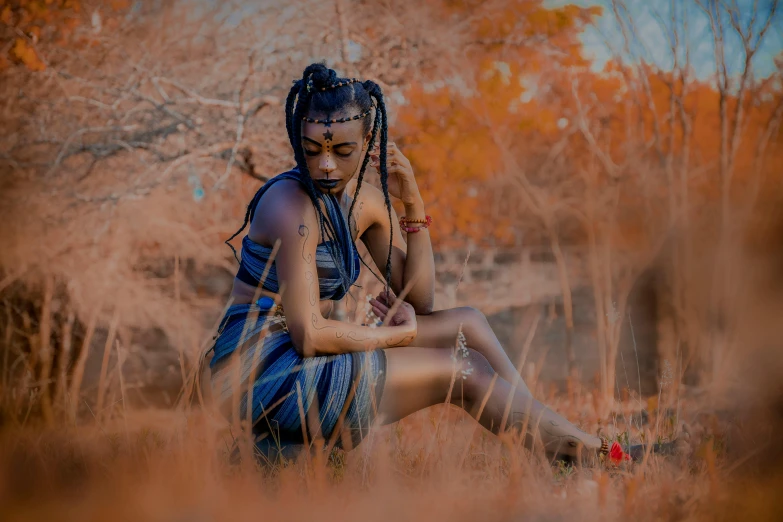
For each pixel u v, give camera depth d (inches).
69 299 223.8
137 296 233.5
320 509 86.8
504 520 85.9
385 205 126.7
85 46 229.8
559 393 203.0
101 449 111.7
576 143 292.4
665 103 275.3
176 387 219.8
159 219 229.3
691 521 84.0
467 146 282.4
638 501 88.8
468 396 113.3
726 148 231.6
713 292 207.0
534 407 111.0
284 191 112.3
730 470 97.6
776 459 100.4
